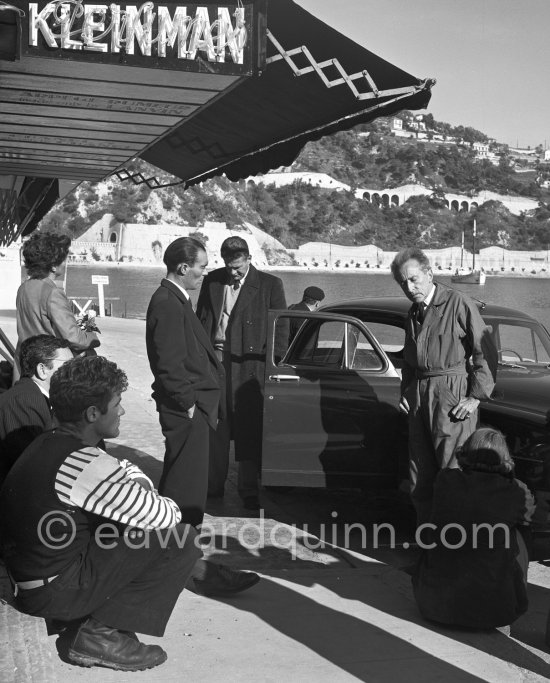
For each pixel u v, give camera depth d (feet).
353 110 19.06
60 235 16.87
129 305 223.10
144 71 13.05
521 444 18.92
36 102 15.74
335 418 19.98
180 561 11.73
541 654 14.07
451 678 12.43
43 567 10.91
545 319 233.14
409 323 17.58
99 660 11.62
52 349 13.82
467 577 14.24
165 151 27.50
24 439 13.53
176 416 15.62
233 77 13.38
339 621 14.51
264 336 21.34
